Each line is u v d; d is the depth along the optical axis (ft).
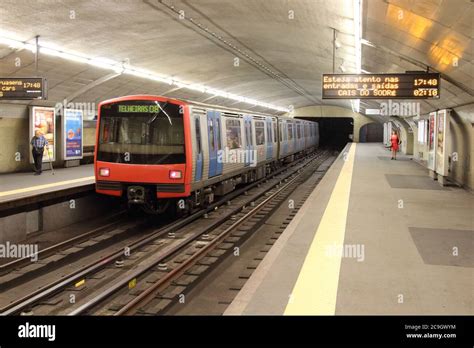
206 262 29.71
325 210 36.99
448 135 49.52
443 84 39.96
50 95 59.67
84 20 42.29
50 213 39.81
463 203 40.27
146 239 34.32
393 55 39.58
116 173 39.11
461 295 18.58
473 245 26.32
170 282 25.71
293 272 21.40
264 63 73.97
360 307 17.29
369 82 37.81
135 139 38.93
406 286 19.60
